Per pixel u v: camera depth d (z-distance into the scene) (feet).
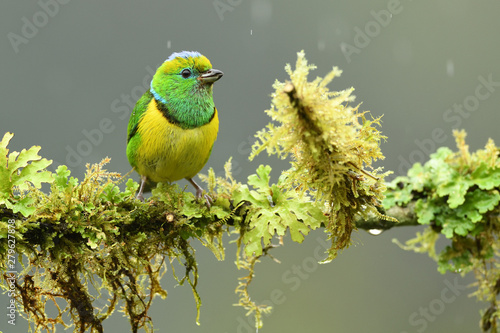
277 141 17.37
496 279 23.75
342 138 17.08
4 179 17.51
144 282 21.40
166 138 24.36
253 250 19.69
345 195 18.30
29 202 17.46
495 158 22.68
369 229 23.24
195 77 24.64
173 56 24.94
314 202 19.56
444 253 23.90
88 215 18.42
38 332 19.26
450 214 22.70
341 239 18.97
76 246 18.43
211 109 25.16
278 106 16.87
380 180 18.47
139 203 19.24
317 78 16.94
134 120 25.16
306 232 19.71
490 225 22.58
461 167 22.98
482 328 23.99
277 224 19.75
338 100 16.70
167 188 19.97
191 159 25.04
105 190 18.99
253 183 20.31
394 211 23.24
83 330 19.39
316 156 17.48
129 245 19.27
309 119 16.88
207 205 19.97
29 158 17.87
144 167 25.55
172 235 19.83
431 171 23.24
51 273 19.07
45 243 18.01
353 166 17.92
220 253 20.49
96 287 19.33
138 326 20.11
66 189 18.10
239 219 19.95
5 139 17.72
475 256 23.52
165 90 24.57
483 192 22.36
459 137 23.09
